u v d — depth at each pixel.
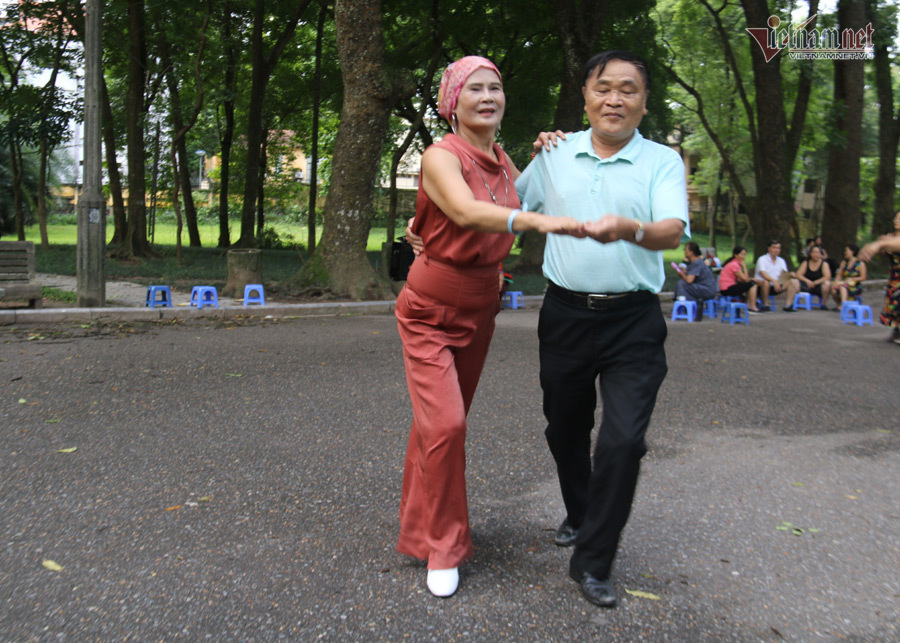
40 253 20.95
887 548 3.64
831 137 23.00
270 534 3.62
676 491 4.36
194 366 7.47
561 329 3.16
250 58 25.84
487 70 3.07
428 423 3.10
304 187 39.75
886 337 11.49
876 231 28.86
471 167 3.06
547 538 3.65
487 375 7.52
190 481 4.32
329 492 4.20
